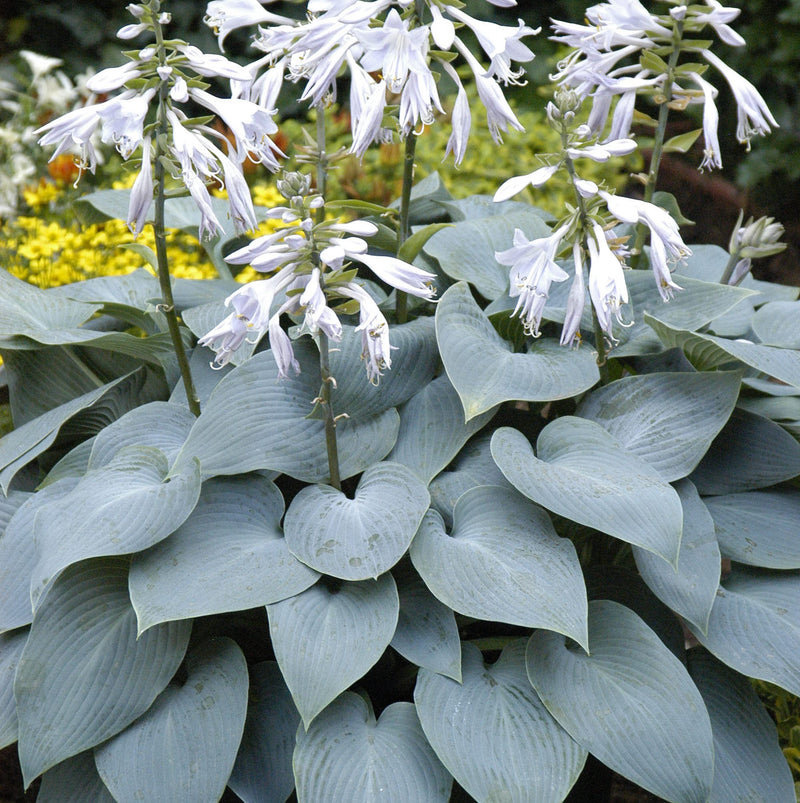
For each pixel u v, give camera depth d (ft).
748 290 4.24
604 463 3.76
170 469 3.83
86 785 3.65
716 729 3.76
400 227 4.41
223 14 4.06
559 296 4.43
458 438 3.98
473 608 3.49
